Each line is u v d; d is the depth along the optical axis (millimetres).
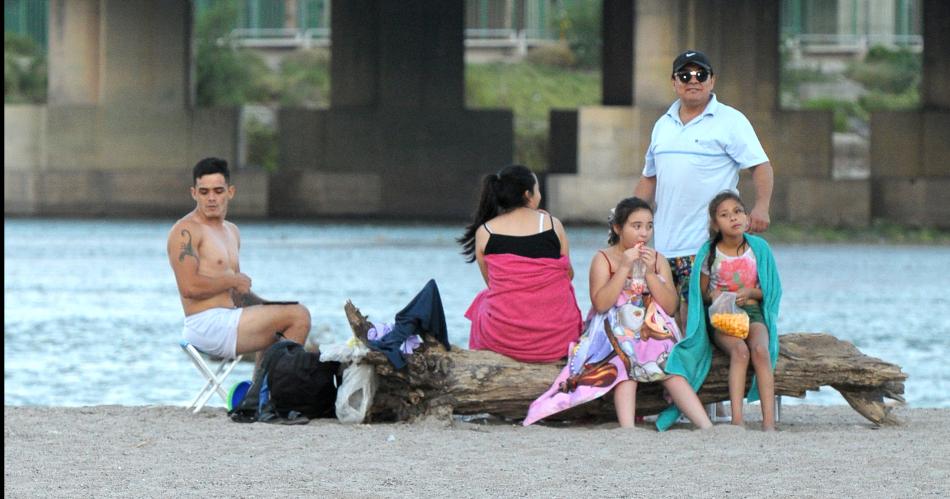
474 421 33594
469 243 34719
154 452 28250
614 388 32375
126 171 179875
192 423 32562
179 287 34500
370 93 194250
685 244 33438
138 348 60781
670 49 168750
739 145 33125
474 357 32750
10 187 179000
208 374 34406
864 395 33531
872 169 188750
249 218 182875
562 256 33688
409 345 32812
